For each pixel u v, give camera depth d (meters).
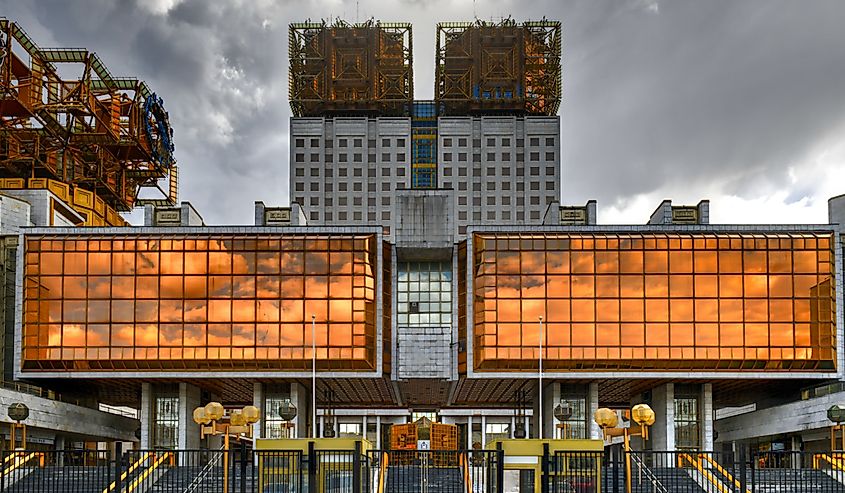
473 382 78.81
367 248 74.00
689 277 72.88
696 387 78.94
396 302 77.50
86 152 104.25
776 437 82.06
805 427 69.81
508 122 197.62
